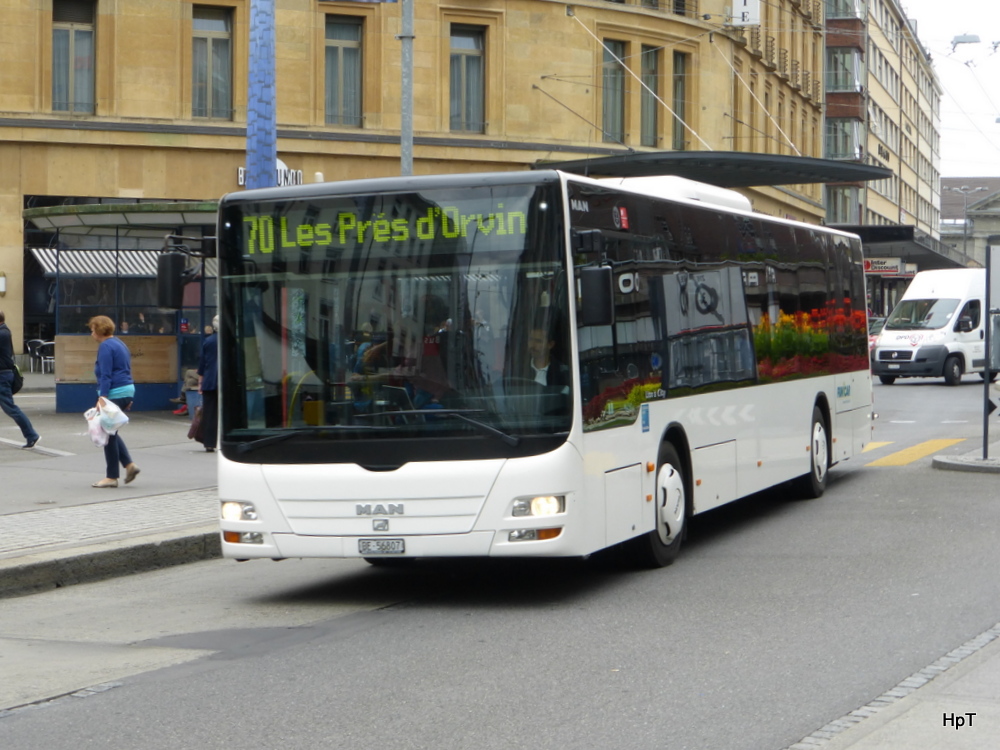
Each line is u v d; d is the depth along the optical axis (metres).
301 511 8.99
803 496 14.36
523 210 8.83
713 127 43.28
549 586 9.77
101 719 6.25
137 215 22.98
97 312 24.44
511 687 6.71
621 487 9.47
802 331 14.05
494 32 37.56
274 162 15.09
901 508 13.34
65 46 34.34
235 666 7.34
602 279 8.59
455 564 10.97
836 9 69.81
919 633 7.75
